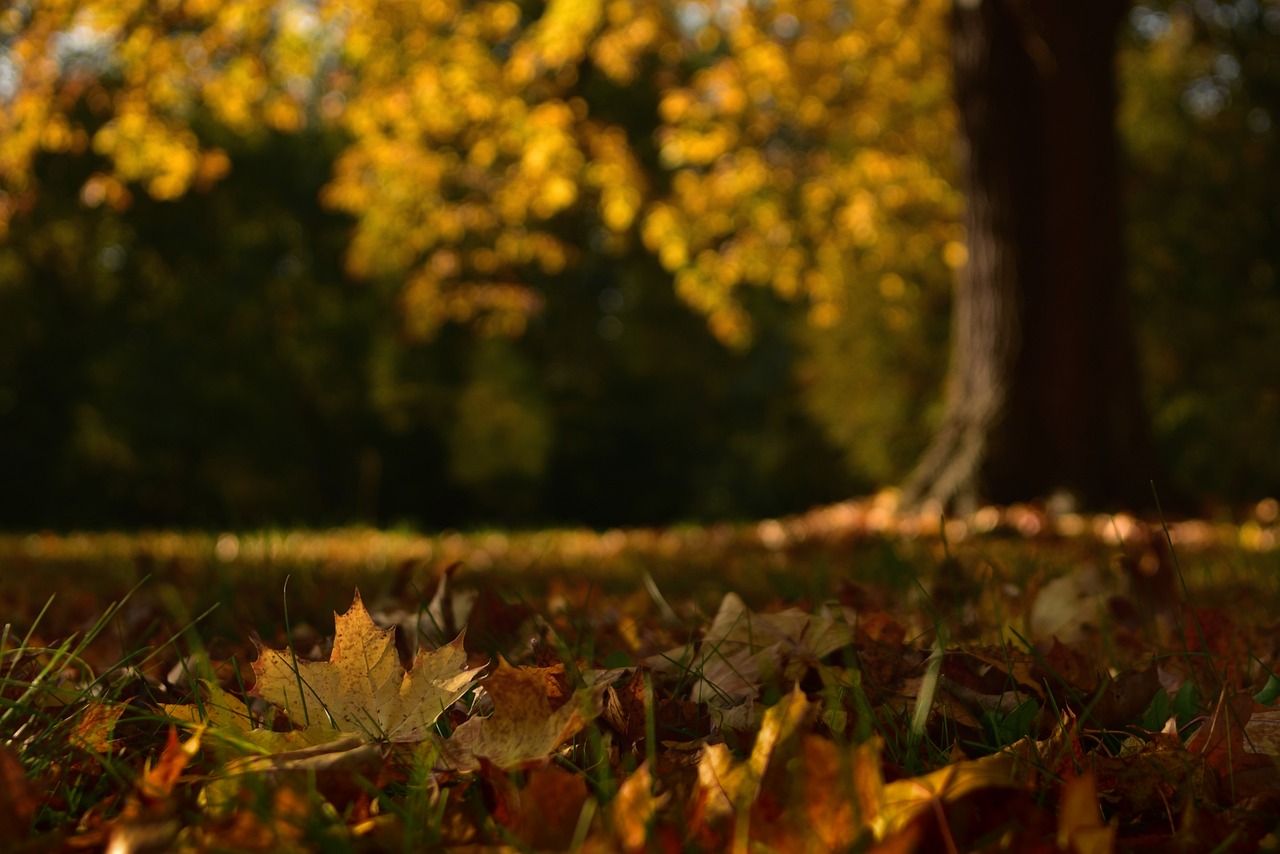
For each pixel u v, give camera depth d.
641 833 1.07
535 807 1.12
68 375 30.41
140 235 29.48
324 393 33.53
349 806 1.20
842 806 1.07
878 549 4.55
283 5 11.80
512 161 15.95
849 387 26.86
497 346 32.84
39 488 30.89
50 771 1.40
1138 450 9.56
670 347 33.50
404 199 15.02
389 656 1.53
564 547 7.39
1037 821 1.10
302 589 3.48
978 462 9.45
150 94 11.52
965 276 9.90
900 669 1.71
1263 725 1.46
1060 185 9.47
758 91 13.98
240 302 30.89
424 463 35.06
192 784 1.29
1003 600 2.69
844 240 16.23
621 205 14.42
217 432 31.39
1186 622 2.35
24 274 28.23
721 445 36.06
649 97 24.58
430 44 13.01
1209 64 22.66
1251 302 23.69
